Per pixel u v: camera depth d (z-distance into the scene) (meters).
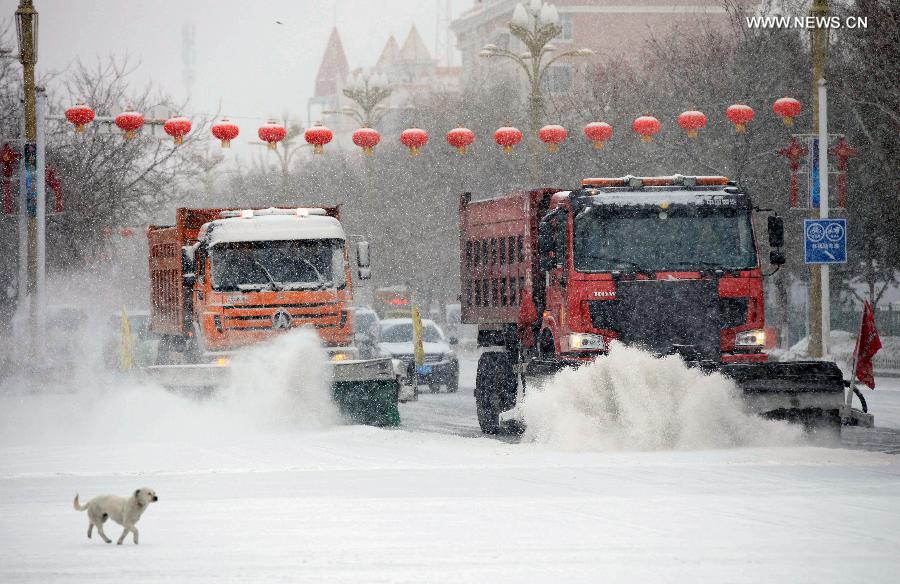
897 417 60.03
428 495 32.75
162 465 40.81
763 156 108.38
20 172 91.19
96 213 110.88
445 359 85.88
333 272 58.47
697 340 46.69
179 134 65.31
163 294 70.81
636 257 47.03
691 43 120.06
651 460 40.81
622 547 24.62
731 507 29.95
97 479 37.44
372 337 87.88
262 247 58.06
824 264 81.88
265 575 22.12
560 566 22.70
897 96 88.44
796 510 29.39
